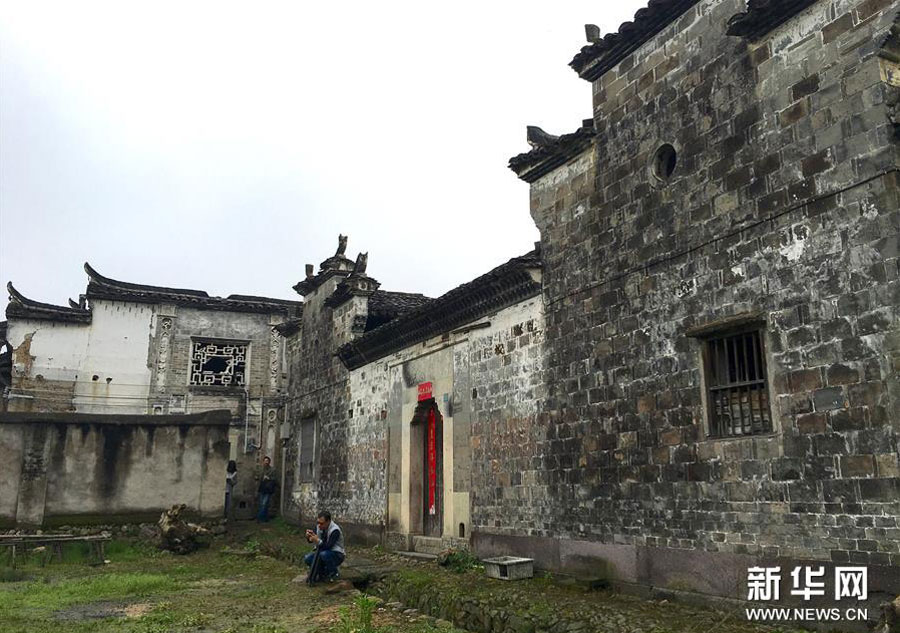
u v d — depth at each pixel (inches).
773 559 298.5
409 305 772.0
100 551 609.9
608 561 382.9
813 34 306.5
